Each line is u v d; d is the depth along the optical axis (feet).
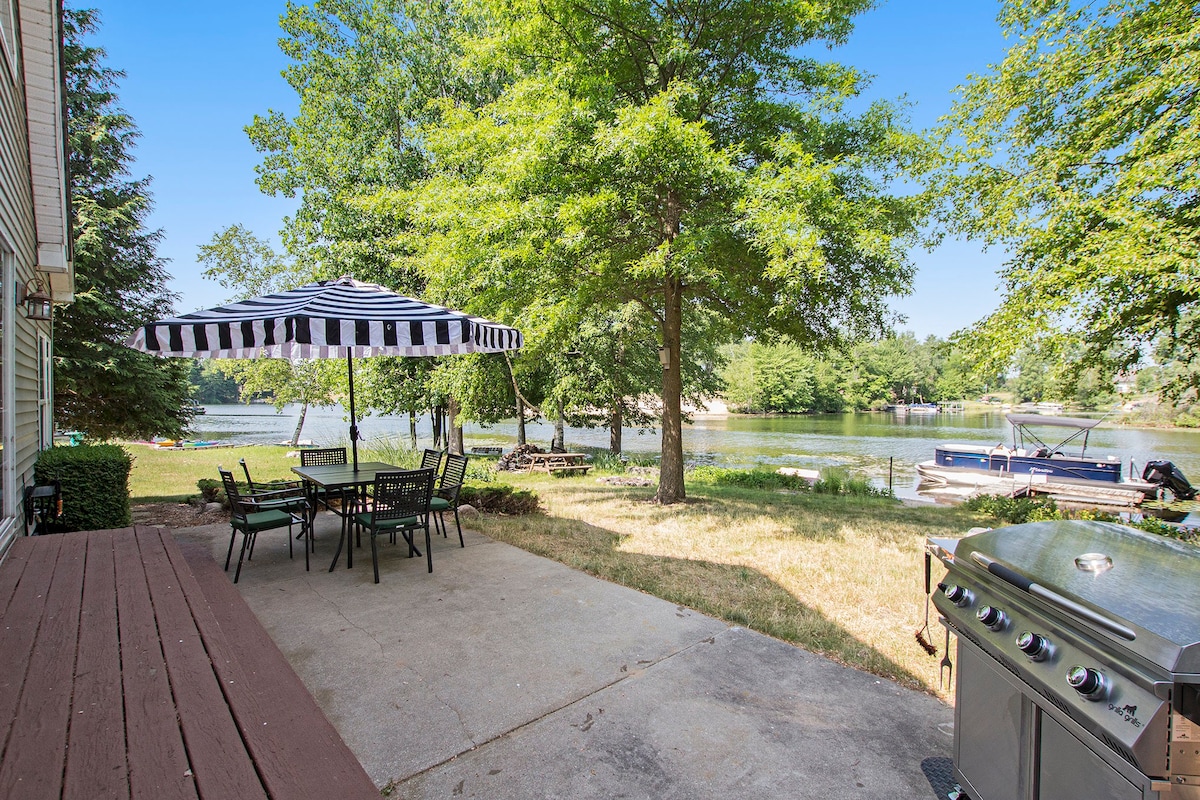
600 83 24.72
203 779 4.62
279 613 12.59
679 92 22.47
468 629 11.81
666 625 12.17
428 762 7.48
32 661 6.75
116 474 19.84
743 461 70.44
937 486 52.49
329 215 50.01
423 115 49.78
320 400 80.84
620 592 14.24
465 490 26.25
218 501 24.86
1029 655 5.17
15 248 15.81
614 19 24.94
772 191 20.61
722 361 90.43
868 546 19.72
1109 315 22.61
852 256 24.26
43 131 19.27
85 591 9.37
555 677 9.81
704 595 14.17
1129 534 6.23
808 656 10.81
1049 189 24.22
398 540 19.53
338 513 16.99
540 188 24.66
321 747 5.27
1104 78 23.54
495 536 20.38
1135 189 20.39
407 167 48.70
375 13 50.52
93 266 39.40
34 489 16.87
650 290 29.76
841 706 9.04
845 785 7.14
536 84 24.85
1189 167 19.21
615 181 24.03
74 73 43.50
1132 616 4.33
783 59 26.35
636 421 73.92
